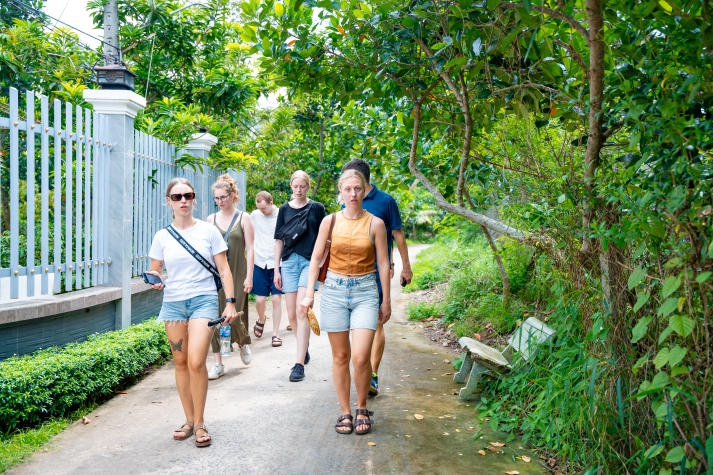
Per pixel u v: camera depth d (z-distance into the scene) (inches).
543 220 165.2
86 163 243.8
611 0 122.5
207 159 386.3
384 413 184.9
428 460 148.5
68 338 222.1
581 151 189.8
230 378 225.0
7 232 305.4
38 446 154.7
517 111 180.7
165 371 237.1
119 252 262.2
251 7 186.5
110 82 262.2
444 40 156.6
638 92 120.5
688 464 100.4
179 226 163.0
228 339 261.0
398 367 248.8
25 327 198.2
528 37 149.5
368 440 161.3
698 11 110.0
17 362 176.7
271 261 284.8
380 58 190.5
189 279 159.6
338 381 168.4
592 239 142.6
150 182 316.2
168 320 160.7
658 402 110.0
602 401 135.6
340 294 166.1
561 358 168.7
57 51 429.7
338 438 162.7
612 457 130.6
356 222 167.3
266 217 284.5
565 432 148.1
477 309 315.6
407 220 1673.2
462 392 199.0
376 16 172.2
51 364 176.2
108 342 217.2
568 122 175.0
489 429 171.0
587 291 150.1
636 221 109.7
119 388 212.4
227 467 143.1
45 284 217.5
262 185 639.8
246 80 481.7
